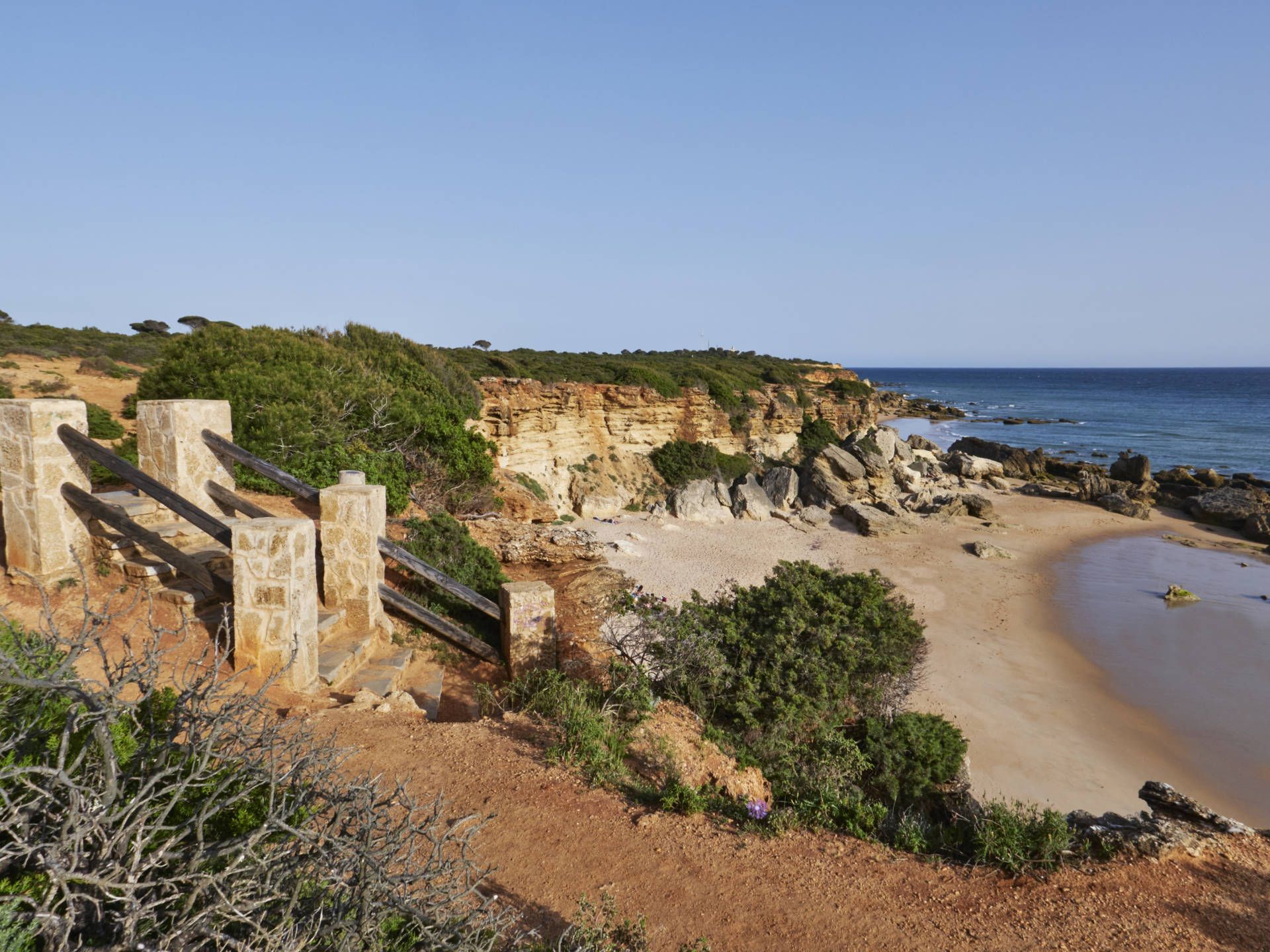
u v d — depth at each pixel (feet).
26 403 27.99
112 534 31.07
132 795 10.77
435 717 29.40
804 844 21.35
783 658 37.01
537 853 18.92
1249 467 229.25
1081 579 106.83
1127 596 99.40
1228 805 51.16
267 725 13.28
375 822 11.72
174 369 56.34
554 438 121.49
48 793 9.53
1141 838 21.38
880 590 46.09
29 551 28.76
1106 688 70.13
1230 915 18.13
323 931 9.71
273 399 55.83
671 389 144.87
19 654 12.75
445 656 35.83
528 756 24.22
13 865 9.57
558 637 39.14
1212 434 309.63
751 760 27.94
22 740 10.41
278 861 10.37
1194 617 91.30
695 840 20.61
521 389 114.32
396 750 23.52
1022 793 51.08
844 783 27.48
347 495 34.94
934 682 68.54
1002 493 173.88
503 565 60.85
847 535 124.16
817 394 208.33
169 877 10.03
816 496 137.80
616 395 133.18
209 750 10.55
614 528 114.73
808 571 47.67
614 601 49.16
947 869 20.38
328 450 54.24
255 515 35.99
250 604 27.27
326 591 35.55
